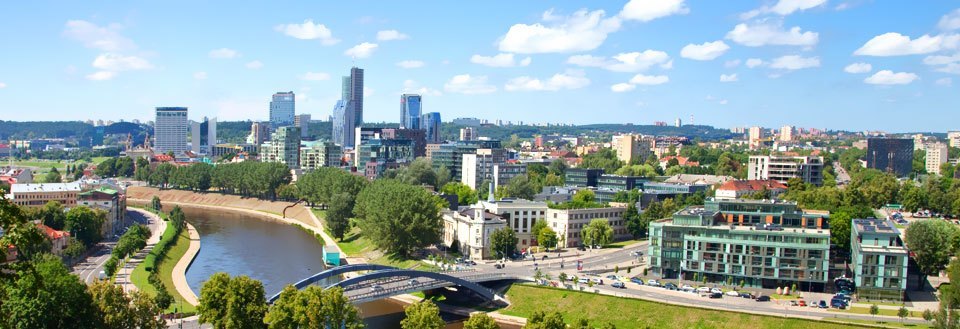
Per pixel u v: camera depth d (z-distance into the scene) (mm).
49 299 191000
